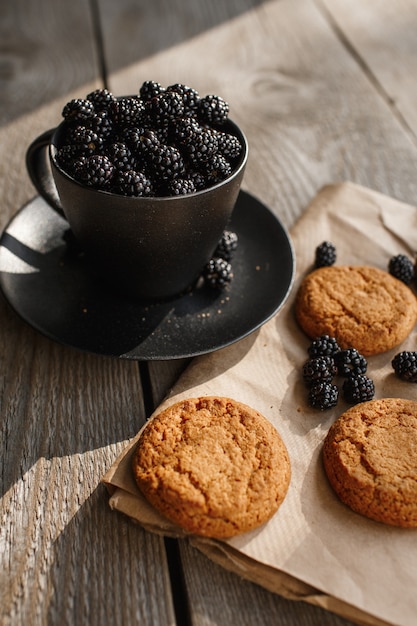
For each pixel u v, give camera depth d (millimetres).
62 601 446
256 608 448
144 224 499
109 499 473
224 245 568
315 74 785
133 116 511
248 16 873
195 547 463
